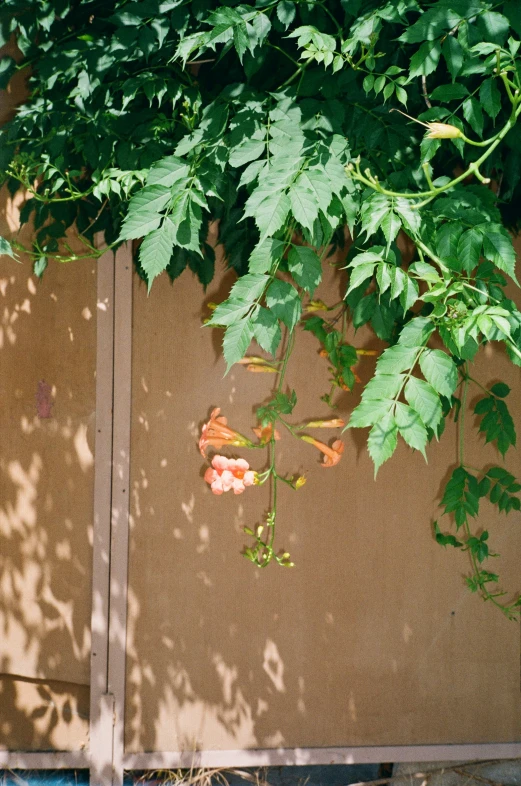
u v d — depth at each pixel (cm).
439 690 274
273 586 267
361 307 219
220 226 237
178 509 263
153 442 261
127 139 206
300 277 165
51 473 261
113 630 263
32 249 254
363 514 268
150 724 268
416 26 157
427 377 147
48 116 212
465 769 279
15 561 263
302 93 184
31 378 259
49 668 266
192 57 209
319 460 265
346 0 167
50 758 266
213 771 271
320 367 262
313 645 270
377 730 273
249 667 269
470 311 148
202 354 260
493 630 273
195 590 266
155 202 166
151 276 162
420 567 271
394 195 148
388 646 272
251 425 262
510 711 276
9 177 232
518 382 267
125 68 206
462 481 253
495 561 272
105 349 256
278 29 184
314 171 158
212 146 175
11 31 211
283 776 286
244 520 265
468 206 172
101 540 261
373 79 166
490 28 157
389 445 143
